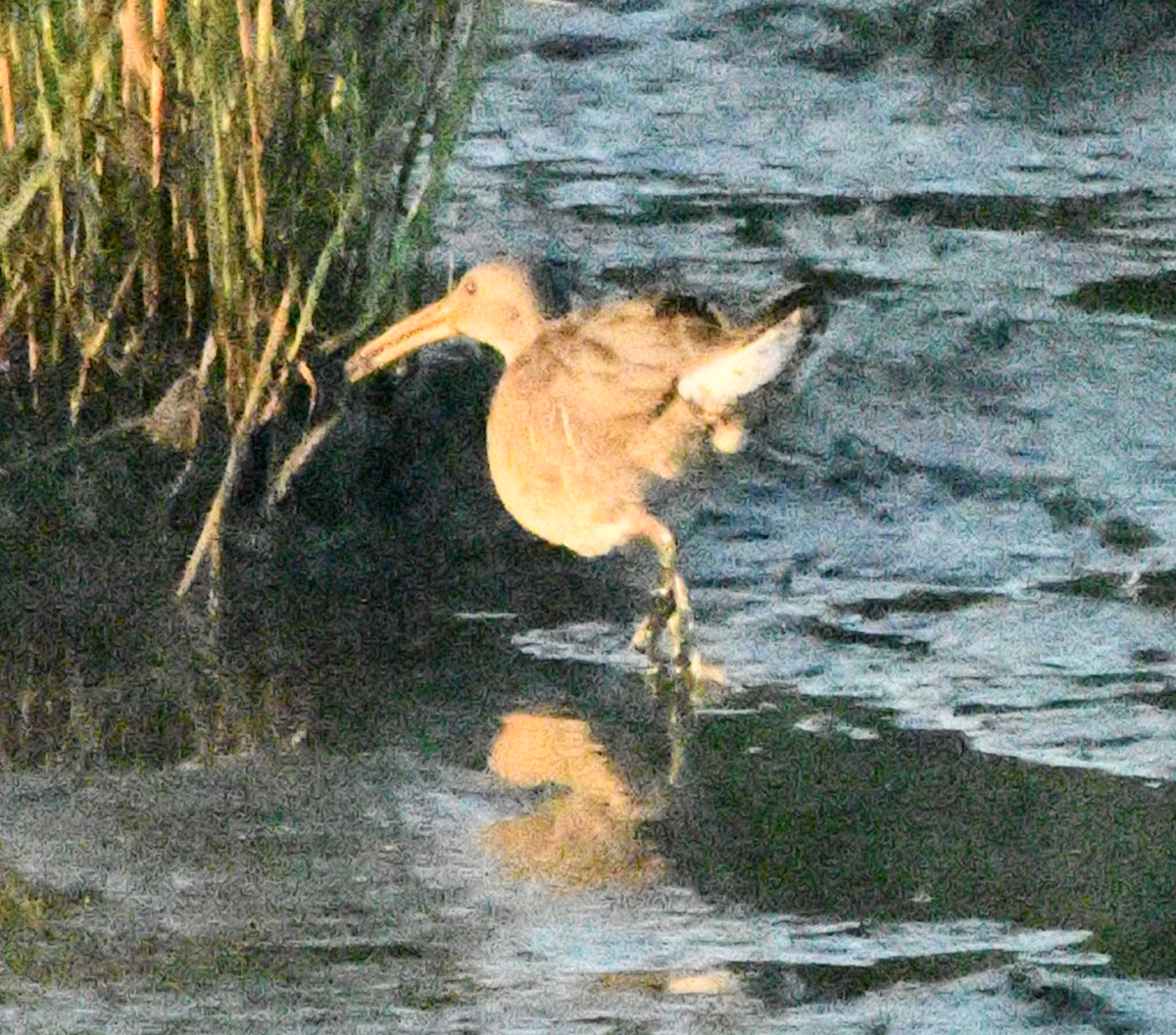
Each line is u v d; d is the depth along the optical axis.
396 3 16.39
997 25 27.78
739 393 15.57
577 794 13.24
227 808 13.05
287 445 16.80
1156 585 16.22
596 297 21.11
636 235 23.09
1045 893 12.19
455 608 16.00
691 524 17.06
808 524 17.16
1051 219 24.34
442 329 17.20
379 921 11.80
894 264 22.72
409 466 17.30
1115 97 27.39
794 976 11.37
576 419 15.84
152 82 15.67
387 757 13.74
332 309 17.12
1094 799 13.20
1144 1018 11.00
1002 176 25.50
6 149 15.80
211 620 15.56
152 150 15.94
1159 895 12.14
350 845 12.62
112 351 16.66
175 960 11.38
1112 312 21.69
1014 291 22.11
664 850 12.62
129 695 14.50
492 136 25.78
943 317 21.27
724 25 29.03
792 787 13.40
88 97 15.57
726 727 14.19
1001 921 11.94
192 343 16.66
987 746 13.89
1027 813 13.07
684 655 15.12
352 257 17.16
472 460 17.55
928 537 17.00
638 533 15.78
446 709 14.42
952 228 23.94
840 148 26.02
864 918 11.95
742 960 11.52
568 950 11.58
